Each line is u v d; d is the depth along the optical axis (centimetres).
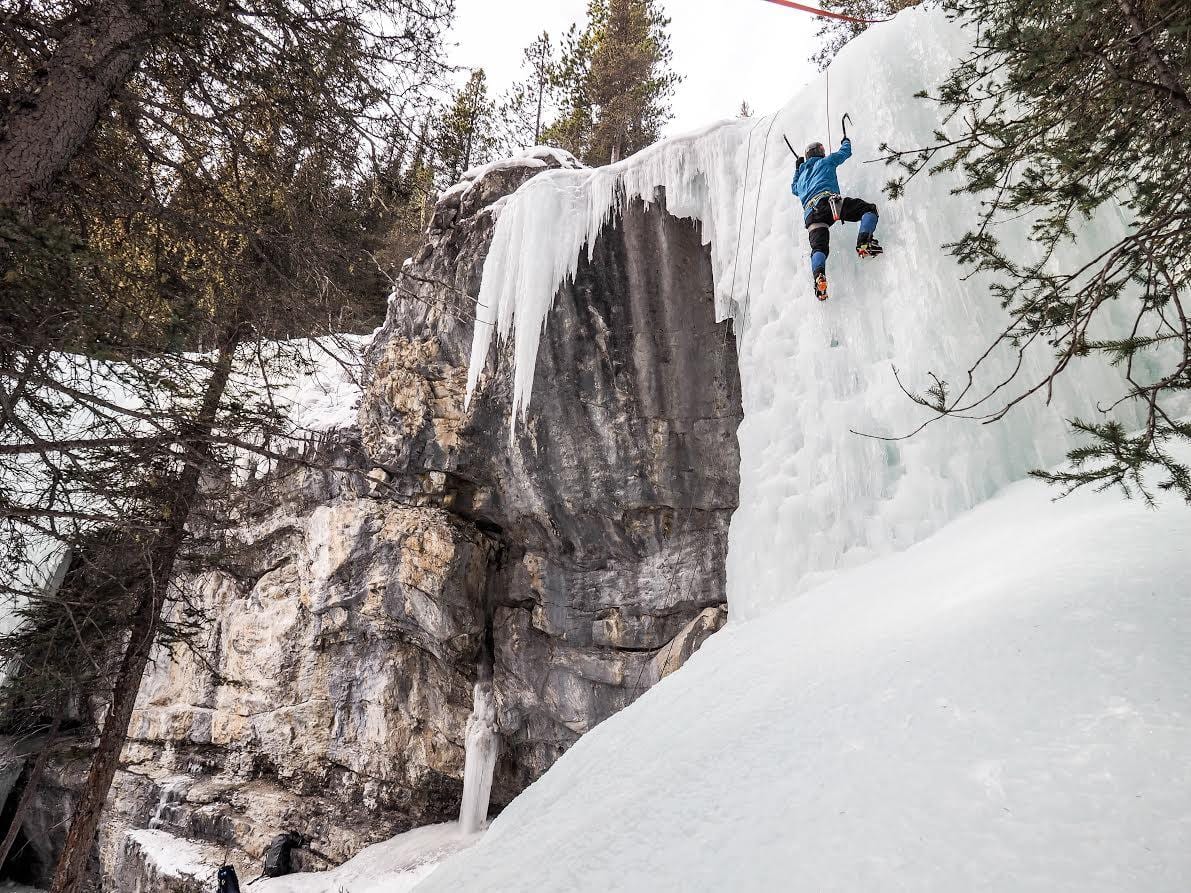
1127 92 339
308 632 1179
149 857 1152
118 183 492
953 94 388
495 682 1009
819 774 256
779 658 410
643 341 838
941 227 533
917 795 221
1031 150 369
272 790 1161
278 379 1027
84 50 409
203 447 616
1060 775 206
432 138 546
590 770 405
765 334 647
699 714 390
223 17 429
